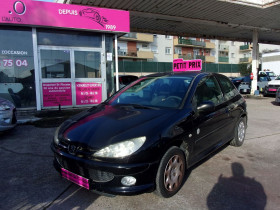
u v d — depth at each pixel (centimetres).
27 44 758
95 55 857
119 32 845
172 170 291
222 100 426
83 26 777
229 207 272
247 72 3672
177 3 1009
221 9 1102
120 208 269
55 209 268
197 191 308
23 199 288
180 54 4197
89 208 270
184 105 334
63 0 999
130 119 303
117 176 253
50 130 601
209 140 372
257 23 1391
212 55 4719
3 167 380
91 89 858
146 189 261
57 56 799
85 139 275
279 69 2109
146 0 960
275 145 504
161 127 282
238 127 480
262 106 1093
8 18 685
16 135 561
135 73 2969
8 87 753
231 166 389
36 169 373
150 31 1581
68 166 281
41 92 785
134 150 256
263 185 325
